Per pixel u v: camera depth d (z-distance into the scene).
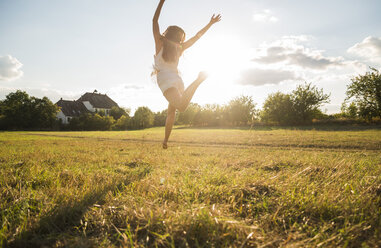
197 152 8.53
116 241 1.62
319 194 2.37
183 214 1.81
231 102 49.38
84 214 2.01
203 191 2.59
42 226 1.85
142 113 56.69
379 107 35.34
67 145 11.35
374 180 2.77
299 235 1.61
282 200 2.22
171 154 7.74
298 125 41.19
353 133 19.17
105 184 2.98
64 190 2.63
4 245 1.58
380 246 1.45
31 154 6.80
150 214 1.85
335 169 4.05
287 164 4.71
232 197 2.37
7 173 3.49
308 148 10.24
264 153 7.98
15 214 2.02
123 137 20.62
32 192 2.47
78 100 70.44
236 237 1.57
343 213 1.93
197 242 1.49
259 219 1.95
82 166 4.87
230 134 21.86
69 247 1.53
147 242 1.58
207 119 50.47
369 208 1.97
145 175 3.81
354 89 37.75
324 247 1.46
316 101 39.84
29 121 52.47
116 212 2.07
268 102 43.88
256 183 2.79
